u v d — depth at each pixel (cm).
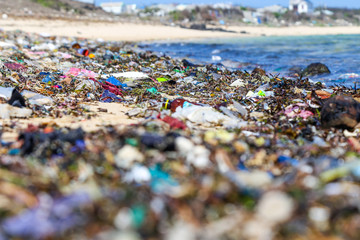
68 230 112
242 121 270
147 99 351
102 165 155
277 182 142
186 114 267
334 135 240
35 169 148
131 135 181
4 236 109
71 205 119
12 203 124
